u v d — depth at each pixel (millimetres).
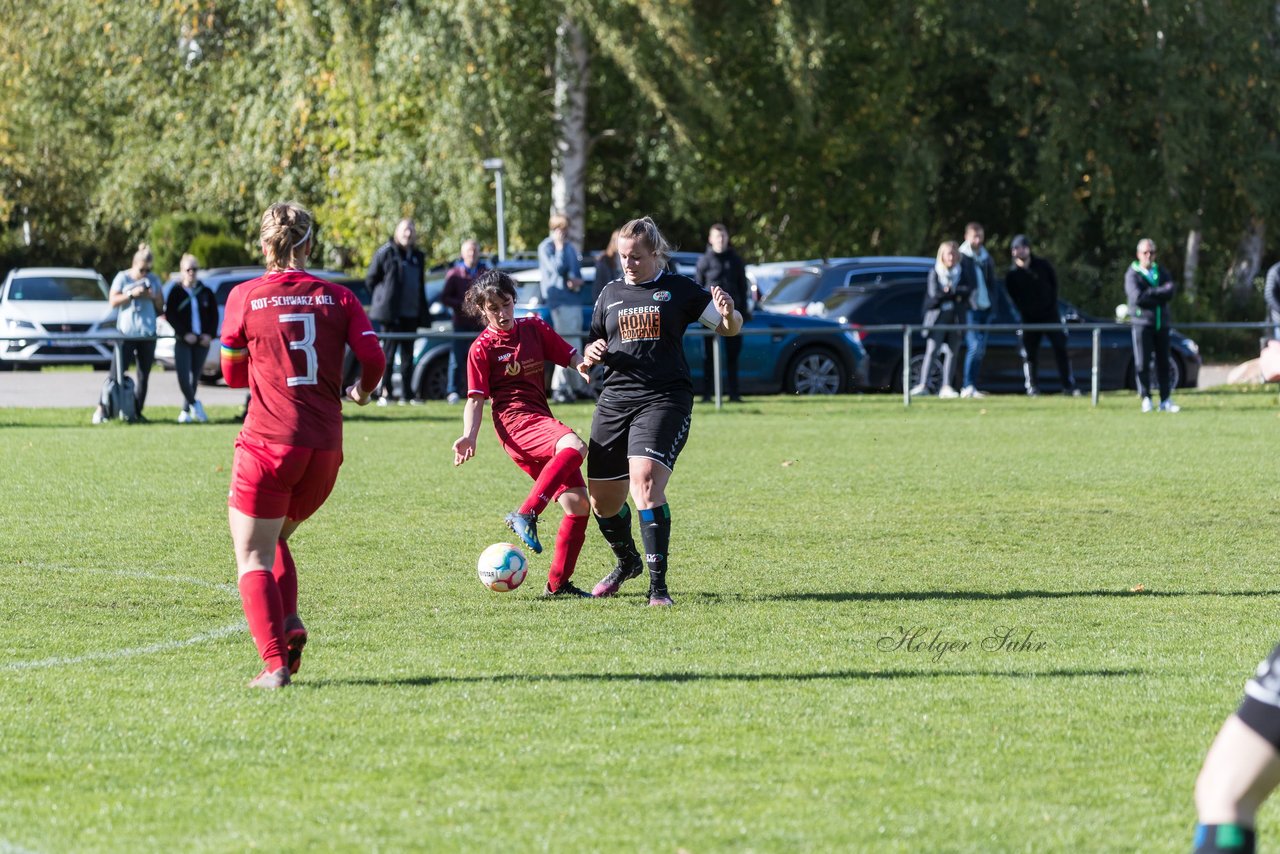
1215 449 40938
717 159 88688
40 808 12023
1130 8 96438
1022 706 15172
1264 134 99375
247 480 15836
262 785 12602
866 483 33938
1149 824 11578
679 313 20953
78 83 104500
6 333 76188
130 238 121188
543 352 21875
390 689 15898
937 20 92938
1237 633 18875
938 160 95812
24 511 29578
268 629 15922
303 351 15898
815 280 63406
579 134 82375
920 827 11500
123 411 48938
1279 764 7688
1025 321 58375
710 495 32031
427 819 11703
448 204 78312
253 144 88750
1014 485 33562
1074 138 94625
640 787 12508
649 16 75938
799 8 82625
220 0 90812
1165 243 97062
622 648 18016
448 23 75625
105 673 16703
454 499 31391
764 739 13961
